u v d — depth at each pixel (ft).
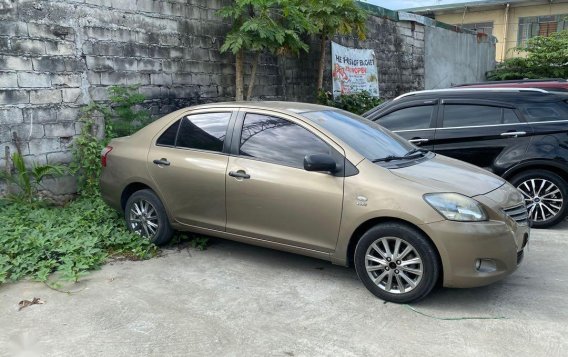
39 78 21.83
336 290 14.73
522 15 82.12
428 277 13.12
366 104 38.55
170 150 17.57
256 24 27.27
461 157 21.83
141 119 25.09
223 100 30.66
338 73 39.29
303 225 14.78
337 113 17.24
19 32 21.03
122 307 13.65
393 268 13.62
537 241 18.99
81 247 16.93
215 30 29.73
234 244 18.83
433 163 15.78
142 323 12.76
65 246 16.63
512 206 14.08
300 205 14.67
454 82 59.98
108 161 19.04
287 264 16.80
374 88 43.52
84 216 20.12
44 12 21.76
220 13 28.27
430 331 12.31
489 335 12.09
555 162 19.86
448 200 13.16
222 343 11.82
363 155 14.57
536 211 20.59
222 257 17.49
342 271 16.16
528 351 11.37
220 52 29.01
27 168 21.77
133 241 18.17
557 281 15.23
